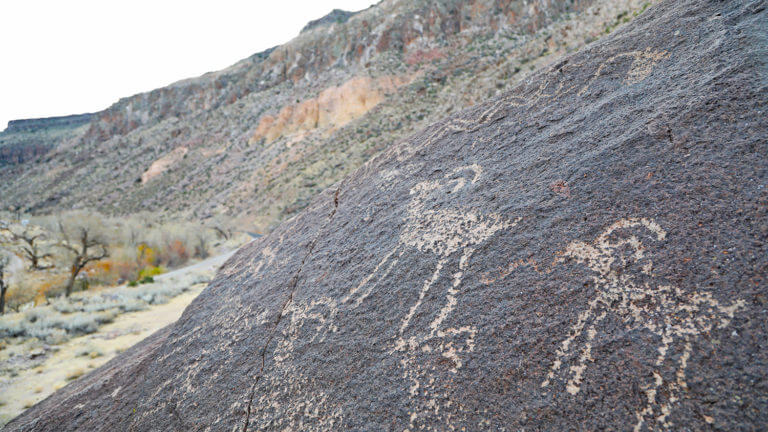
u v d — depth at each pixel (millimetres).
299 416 1745
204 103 127438
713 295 1182
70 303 14523
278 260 2986
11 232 28906
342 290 2193
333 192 3371
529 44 26906
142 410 2453
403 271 2018
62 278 22672
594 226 1583
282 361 2059
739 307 1120
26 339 9625
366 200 2816
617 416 1104
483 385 1378
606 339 1266
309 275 2518
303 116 76750
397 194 2635
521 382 1316
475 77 28938
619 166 1729
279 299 2512
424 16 81438
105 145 126250
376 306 1947
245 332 2449
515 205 1918
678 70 2020
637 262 1386
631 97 2080
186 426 2104
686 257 1302
